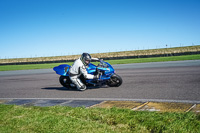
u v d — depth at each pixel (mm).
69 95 5828
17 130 2889
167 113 3254
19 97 5934
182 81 6930
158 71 10562
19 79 11523
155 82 7086
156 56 34188
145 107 3834
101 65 6535
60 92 6438
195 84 6230
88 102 4637
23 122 3195
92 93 5945
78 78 6512
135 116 3184
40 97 5730
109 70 6512
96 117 3287
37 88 7582
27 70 20719
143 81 7484
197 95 4816
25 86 8367
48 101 5027
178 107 3684
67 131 2764
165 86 6230
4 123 3197
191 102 4188
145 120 2998
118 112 3475
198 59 19156
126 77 8977
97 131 2719
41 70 19188
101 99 4984
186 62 16094
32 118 3377
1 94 6734
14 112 3818
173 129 2617
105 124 2982
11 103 5012
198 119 2932
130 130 2752
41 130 2852
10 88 8070
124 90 6047
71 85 6730
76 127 2887
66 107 4039
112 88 6551
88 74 6285
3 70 23312
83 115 3443
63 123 3066
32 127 2982
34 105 4629
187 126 2676
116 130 2752
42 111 3840
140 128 2771
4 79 12125
